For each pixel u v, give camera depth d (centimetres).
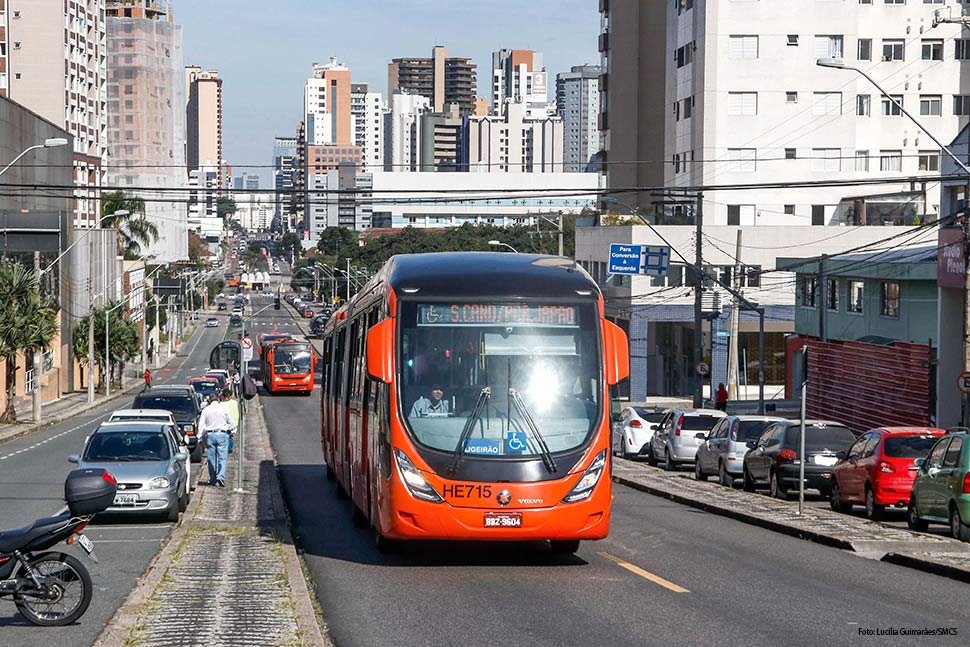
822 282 5778
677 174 9688
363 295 2231
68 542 1341
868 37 9569
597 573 1675
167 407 4325
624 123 11200
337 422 2800
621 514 2616
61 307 9925
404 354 1683
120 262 12312
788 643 1200
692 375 8306
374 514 1820
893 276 5241
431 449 1634
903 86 9550
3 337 6519
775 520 2361
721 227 8419
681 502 2938
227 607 1343
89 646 1219
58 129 11162
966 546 1959
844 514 2541
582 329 1720
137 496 2489
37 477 3600
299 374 8856
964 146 4738
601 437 1675
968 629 1284
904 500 2547
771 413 6191
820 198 9156
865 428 5144
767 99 9094
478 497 1619
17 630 1312
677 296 8306
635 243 8425
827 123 9119
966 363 3288
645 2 11069
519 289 1725
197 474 3562
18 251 7688
